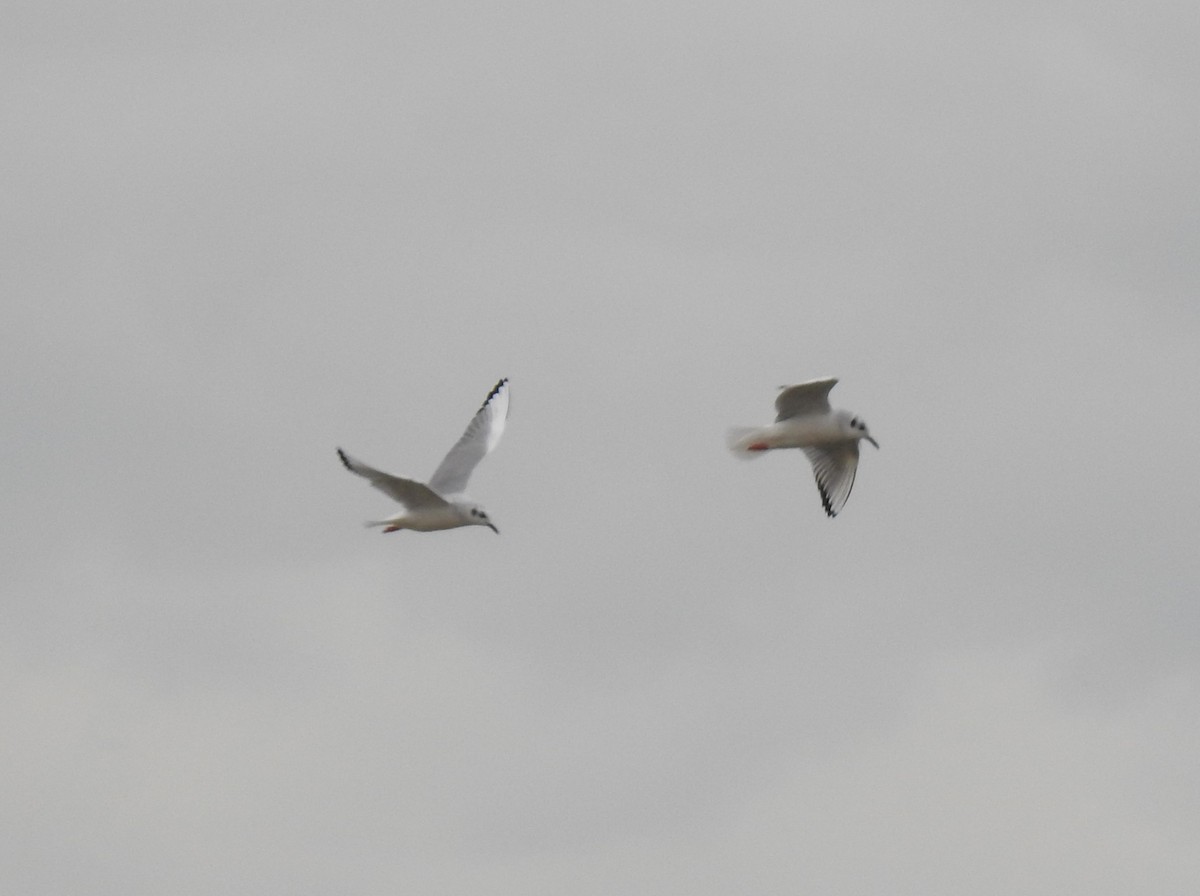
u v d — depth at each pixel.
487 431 34.28
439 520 31.98
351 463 31.09
